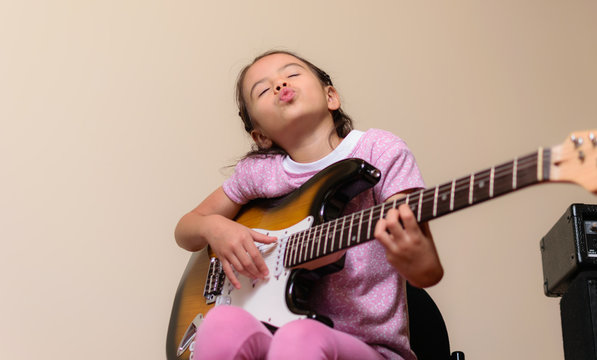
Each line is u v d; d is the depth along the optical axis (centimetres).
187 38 273
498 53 281
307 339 118
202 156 261
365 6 284
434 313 171
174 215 253
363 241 123
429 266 118
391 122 270
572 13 287
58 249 243
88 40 267
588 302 137
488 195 106
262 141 170
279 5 281
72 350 233
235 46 274
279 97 154
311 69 166
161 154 259
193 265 169
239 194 167
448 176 264
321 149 156
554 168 98
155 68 268
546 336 244
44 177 250
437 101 273
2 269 238
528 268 253
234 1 279
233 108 267
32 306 235
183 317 163
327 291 138
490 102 274
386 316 137
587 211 144
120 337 238
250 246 144
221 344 121
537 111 274
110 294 241
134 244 248
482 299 248
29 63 261
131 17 271
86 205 249
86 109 259
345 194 141
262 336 124
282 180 157
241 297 146
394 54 279
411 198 117
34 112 256
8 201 245
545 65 280
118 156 256
